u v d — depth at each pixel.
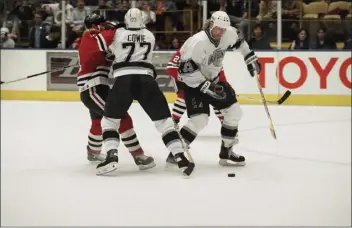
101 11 14.45
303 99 13.88
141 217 4.85
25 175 6.46
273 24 14.20
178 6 14.55
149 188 5.88
